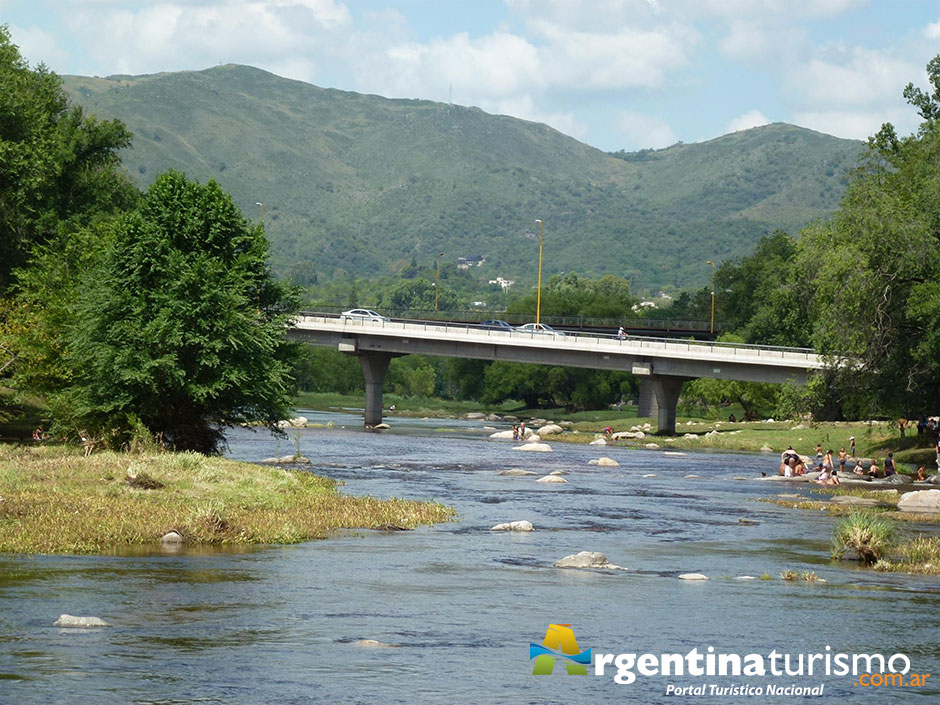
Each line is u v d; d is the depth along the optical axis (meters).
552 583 24.45
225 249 49.81
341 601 21.30
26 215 73.19
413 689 14.92
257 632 18.20
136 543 28.64
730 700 15.05
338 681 15.18
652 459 77.06
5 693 14.05
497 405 196.50
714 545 32.69
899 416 75.62
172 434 48.97
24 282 62.09
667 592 23.58
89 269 51.72
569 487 52.50
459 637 18.33
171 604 20.41
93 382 48.09
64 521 29.50
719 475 63.97
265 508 35.66
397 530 34.06
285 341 51.59
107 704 13.73
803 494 52.09
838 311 65.75
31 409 75.25
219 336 47.38
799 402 78.44
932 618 21.03
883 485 58.91
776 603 22.44
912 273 63.88
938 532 36.59
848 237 67.00
